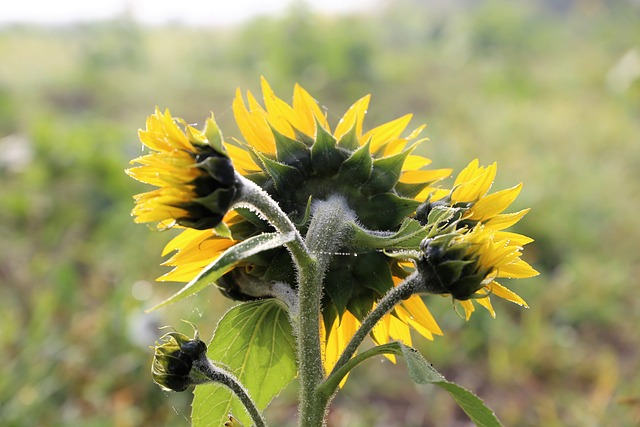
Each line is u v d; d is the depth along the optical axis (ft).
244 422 7.27
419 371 5.31
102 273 23.89
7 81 59.93
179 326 19.13
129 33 77.82
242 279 6.40
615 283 24.67
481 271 5.68
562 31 88.28
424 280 5.76
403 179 6.83
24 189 29.94
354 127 6.54
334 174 6.39
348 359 5.78
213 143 5.40
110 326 18.79
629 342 22.34
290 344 7.00
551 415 17.98
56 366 17.70
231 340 6.93
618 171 36.27
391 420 17.81
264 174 6.48
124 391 17.42
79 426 16.11
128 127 46.16
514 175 33.88
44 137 31.48
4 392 16.60
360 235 6.00
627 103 50.24
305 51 59.36
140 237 25.50
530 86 58.23
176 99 58.18
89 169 30.22
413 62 75.10
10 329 18.79
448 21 95.61
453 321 21.36
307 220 6.20
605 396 18.63
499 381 19.77
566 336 22.33
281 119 6.72
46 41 95.71
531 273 6.19
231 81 64.95
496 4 83.51
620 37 69.67
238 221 6.37
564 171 35.35
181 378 6.15
